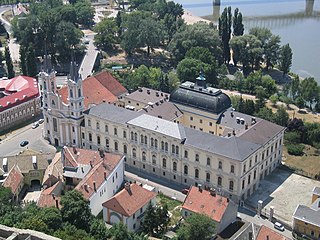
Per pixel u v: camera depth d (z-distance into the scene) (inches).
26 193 7455.7
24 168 7559.1
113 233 5772.6
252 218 6889.8
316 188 7140.8
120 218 6456.7
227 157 7012.8
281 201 7317.9
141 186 7106.3
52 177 7190.0
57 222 5679.1
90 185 6801.2
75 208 5920.3
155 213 6363.2
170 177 7839.6
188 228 5969.5
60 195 7160.4
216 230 6289.4
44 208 6038.4
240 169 6958.7
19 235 5002.5
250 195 7465.6
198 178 7504.9
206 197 6584.6
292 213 7027.6
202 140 7411.4
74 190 6279.5
